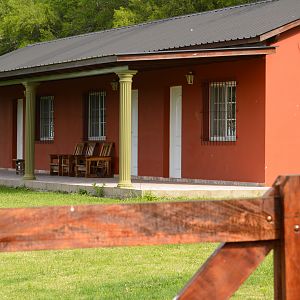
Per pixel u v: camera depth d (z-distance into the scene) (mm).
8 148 25094
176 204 3363
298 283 3404
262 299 6961
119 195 15523
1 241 3236
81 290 7438
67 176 20672
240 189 15086
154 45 17453
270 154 15977
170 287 7516
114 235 3322
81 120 21500
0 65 23219
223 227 3387
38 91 23484
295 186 3410
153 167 18906
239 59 16047
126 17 32750
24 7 38594
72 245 3293
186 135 17859
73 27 38000
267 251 3443
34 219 3268
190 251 9625
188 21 19891
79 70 16859
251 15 17656
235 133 16578
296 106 16250
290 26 15617
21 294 7312
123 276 8125
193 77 17484
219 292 3395
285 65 16078
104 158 19875
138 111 19469
